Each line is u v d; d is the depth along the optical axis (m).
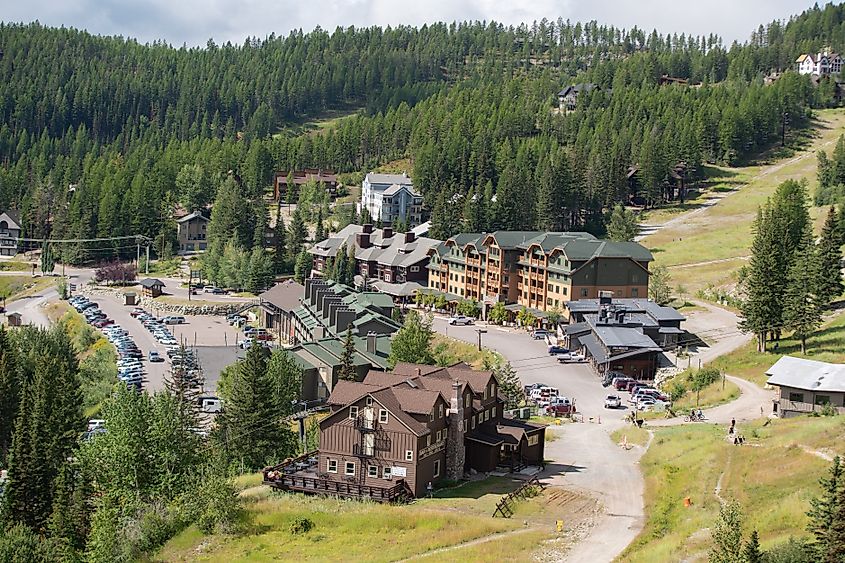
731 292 187.88
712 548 63.22
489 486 91.56
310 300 181.62
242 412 104.81
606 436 113.44
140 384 152.12
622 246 181.62
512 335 175.25
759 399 125.12
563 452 105.06
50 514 97.19
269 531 81.75
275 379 118.25
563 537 77.12
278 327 196.12
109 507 87.19
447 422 93.62
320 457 90.88
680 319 157.75
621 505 85.69
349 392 92.38
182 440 98.81
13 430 118.19
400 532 79.62
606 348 146.62
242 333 196.12
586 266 176.75
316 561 74.56
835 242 155.75
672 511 81.19
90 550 84.00
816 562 54.88
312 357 137.38
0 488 107.50
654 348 144.75
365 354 136.12
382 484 88.75
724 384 132.62
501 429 99.25
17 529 88.31
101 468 95.12
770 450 89.12
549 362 155.75
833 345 138.50
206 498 84.56
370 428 88.81
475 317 193.25
